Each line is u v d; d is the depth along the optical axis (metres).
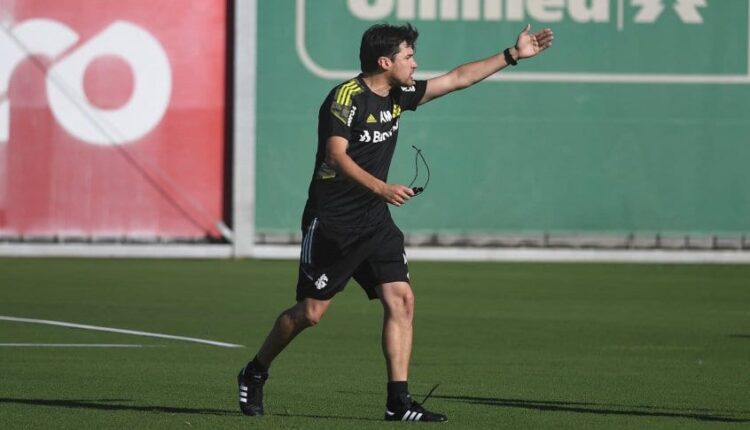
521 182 88.62
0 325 50.75
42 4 86.31
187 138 87.56
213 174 87.94
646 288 71.25
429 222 88.44
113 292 65.44
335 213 26.78
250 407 28.36
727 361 41.88
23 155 87.00
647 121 88.50
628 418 29.05
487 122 88.19
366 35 26.80
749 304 63.12
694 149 88.88
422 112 87.88
